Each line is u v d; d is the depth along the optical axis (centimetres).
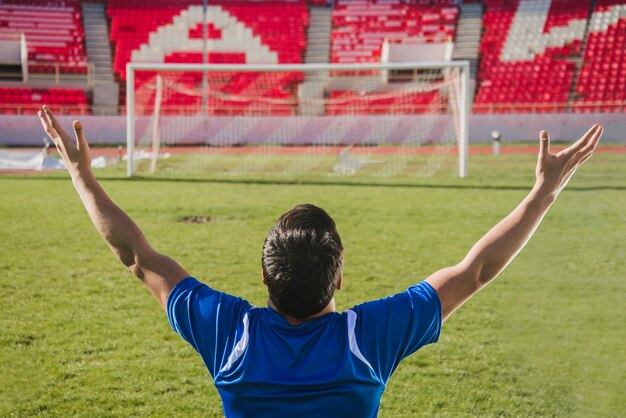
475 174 1770
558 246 937
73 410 468
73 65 2686
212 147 2508
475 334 618
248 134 2578
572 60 2855
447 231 1066
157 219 1137
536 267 832
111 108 2648
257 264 862
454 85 2222
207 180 1625
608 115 2506
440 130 2561
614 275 793
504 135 2581
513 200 1345
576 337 602
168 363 554
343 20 3138
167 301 193
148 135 2564
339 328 183
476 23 3058
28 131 2425
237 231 1056
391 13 3155
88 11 3028
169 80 2792
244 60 2980
